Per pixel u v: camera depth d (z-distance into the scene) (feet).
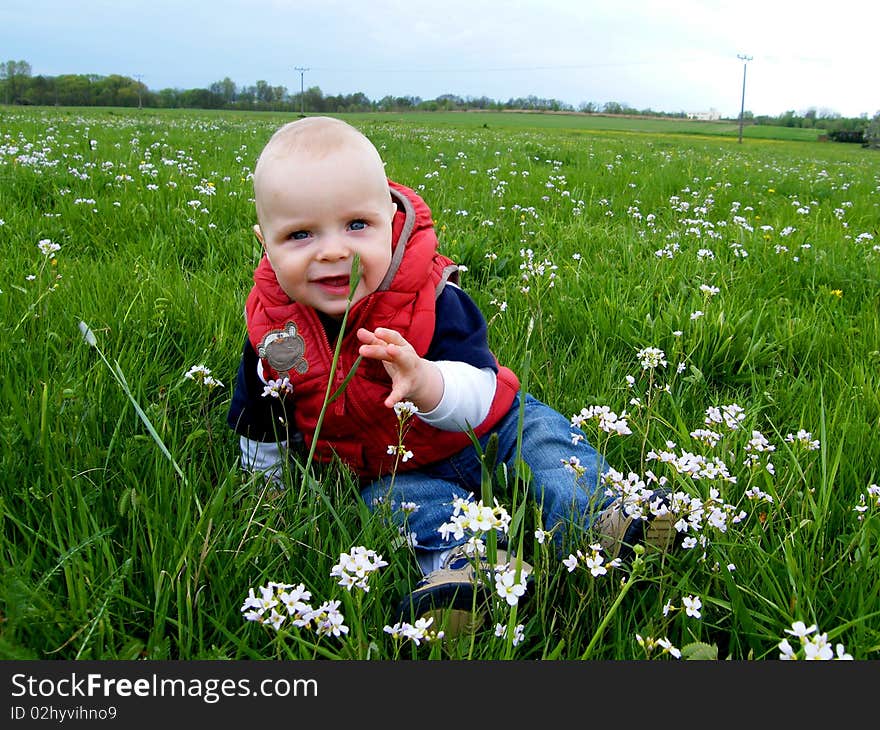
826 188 35.78
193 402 9.06
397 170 31.55
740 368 11.11
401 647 5.82
